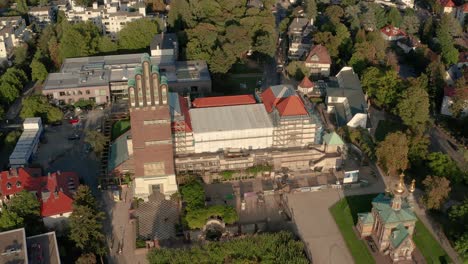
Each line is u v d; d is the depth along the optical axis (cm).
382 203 16925
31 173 19525
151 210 18662
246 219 18325
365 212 18550
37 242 15238
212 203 19125
